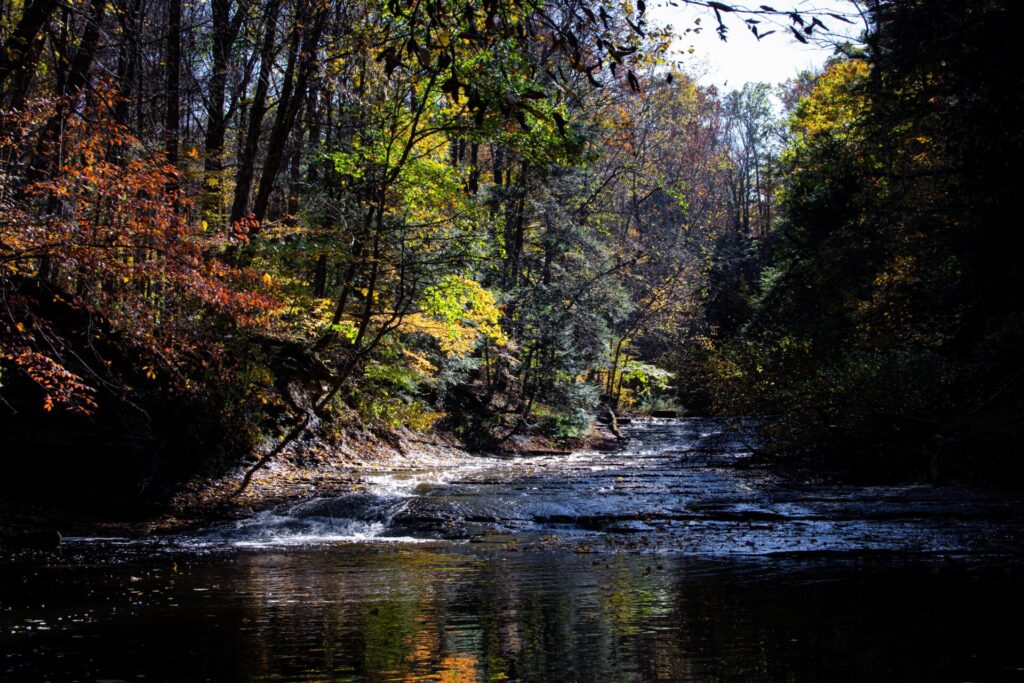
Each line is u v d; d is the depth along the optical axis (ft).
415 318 58.03
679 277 138.31
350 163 57.82
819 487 44.27
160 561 28.40
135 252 31.19
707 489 44.98
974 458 44.88
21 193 29.43
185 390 43.57
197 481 45.32
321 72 56.85
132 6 48.21
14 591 22.40
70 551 30.50
